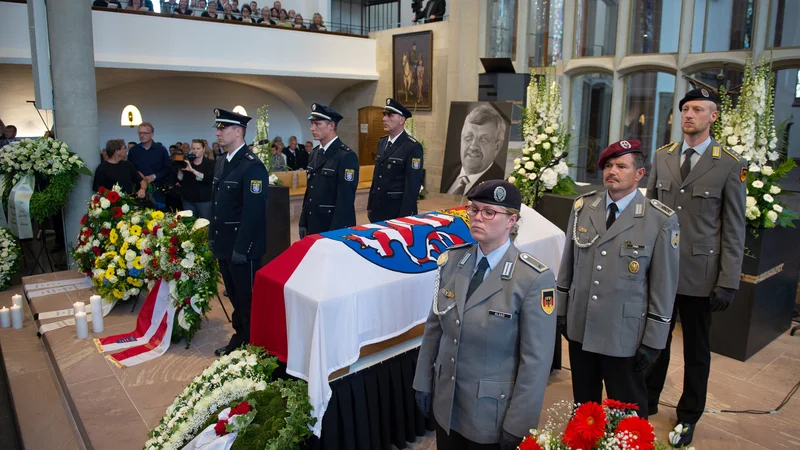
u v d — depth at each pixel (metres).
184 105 12.41
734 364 3.94
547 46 9.89
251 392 2.57
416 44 11.51
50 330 4.38
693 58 7.82
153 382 3.60
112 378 3.65
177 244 4.06
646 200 2.47
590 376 2.61
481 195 1.87
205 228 4.16
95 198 5.03
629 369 2.46
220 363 2.76
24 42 8.08
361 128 13.23
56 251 7.01
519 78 8.47
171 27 9.45
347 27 14.15
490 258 1.95
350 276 2.64
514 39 10.19
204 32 9.83
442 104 11.36
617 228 2.46
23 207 5.51
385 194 4.55
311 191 4.27
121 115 11.62
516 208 1.88
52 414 3.38
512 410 1.86
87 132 5.88
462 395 1.95
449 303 1.98
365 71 12.36
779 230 4.08
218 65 10.02
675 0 8.09
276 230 5.55
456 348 1.95
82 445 3.07
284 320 2.67
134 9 9.10
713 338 4.11
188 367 3.82
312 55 11.37
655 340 2.37
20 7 7.97
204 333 4.41
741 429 3.13
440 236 3.18
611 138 9.04
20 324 4.65
